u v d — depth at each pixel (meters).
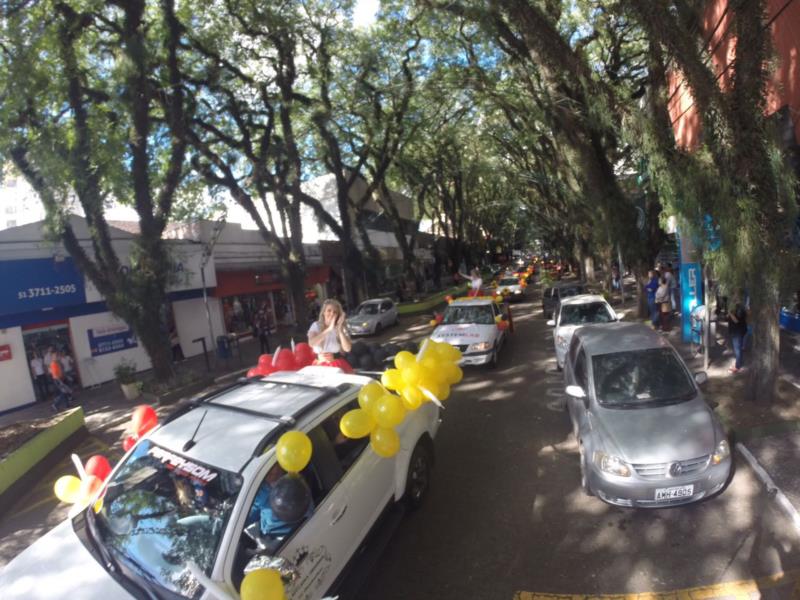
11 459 7.04
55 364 12.57
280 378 4.77
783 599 3.53
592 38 13.62
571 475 5.62
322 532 3.46
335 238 28.88
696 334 9.88
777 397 6.77
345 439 4.11
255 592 2.55
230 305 21.12
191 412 4.14
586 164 11.51
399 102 19.11
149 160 14.05
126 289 12.17
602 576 3.97
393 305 21.59
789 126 6.81
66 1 11.57
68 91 10.70
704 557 4.06
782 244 6.22
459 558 4.34
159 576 2.87
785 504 4.47
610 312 10.09
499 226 59.03
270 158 16.94
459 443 6.89
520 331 15.80
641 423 4.97
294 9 14.93
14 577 3.06
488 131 22.78
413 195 31.00
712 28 8.83
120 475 3.64
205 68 14.69
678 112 12.41
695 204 6.63
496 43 11.20
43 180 10.38
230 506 3.06
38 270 13.41
